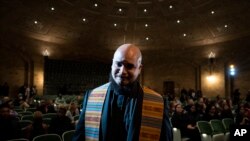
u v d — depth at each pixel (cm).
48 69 1806
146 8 1770
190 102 823
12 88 1577
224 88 1772
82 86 1991
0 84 1511
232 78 1755
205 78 1895
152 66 2144
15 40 1589
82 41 1975
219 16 1659
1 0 1377
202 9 1662
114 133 124
